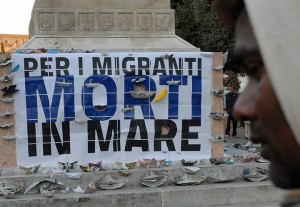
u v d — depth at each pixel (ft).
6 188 18.69
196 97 21.44
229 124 50.39
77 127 20.61
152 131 21.15
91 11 25.53
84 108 20.62
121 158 20.92
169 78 21.15
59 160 20.47
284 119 1.85
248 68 2.04
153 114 21.15
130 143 21.01
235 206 19.67
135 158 21.03
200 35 73.92
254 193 20.15
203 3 71.20
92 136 20.72
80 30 25.34
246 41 2.00
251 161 22.04
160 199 19.20
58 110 20.43
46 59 20.30
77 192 19.17
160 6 26.30
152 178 20.07
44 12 25.05
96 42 25.14
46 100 20.35
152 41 25.77
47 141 20.42
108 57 20.71
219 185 20.30
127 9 25.93
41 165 20.29
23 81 20.17
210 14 68.64
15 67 20.04
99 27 25.55
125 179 20.04
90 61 20.59
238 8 2.10
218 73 21.61
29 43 24.41
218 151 21.71
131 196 18.97
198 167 20.76
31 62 20.20
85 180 19.70
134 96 20.89
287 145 1.86
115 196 18.79
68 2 25.41
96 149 20.75
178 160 21.30
